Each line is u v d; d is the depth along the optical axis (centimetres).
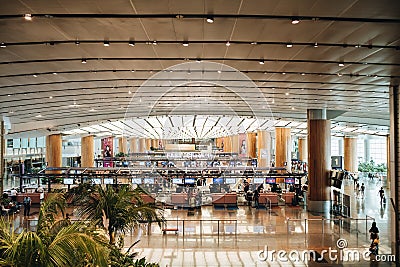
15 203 2522
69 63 1262
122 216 857
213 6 726
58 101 2158
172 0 689
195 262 1366
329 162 2648
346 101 2267
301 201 2872
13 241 514
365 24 841
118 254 709
